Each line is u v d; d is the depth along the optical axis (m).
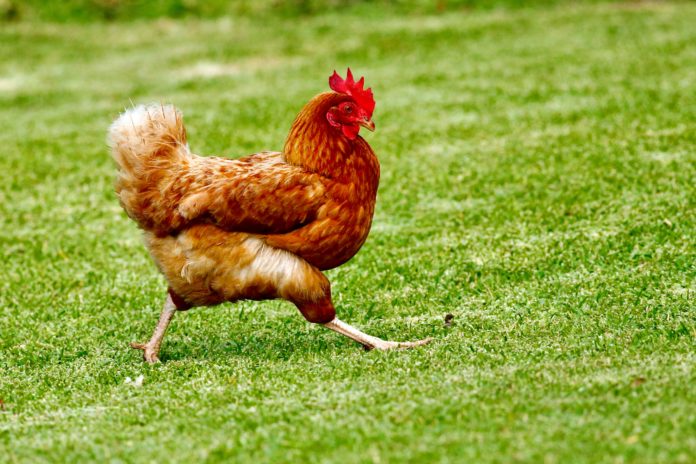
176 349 11.23
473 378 8.73
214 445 7.62
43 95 29.08
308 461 7.10
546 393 8.08
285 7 38.62
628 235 13.66
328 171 9.68
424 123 22.11
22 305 13.30
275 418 8.10
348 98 9.75
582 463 6.61
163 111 10.02
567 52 28.41
